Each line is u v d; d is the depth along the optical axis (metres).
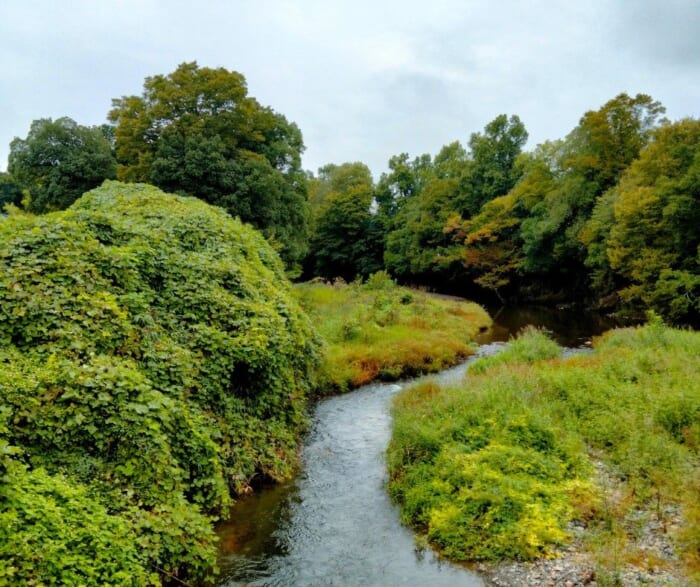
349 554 7.37
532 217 44.16
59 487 5.53
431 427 10.24
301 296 26.95
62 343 7.29
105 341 7.82
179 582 6.30
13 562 4.53
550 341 18.78
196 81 30.02
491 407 10.86
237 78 30.78
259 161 29.98
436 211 57.22
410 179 69.81
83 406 6.38
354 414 13.87
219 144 28.33
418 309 28.14
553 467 8.73
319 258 67.94
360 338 20.55
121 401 6.67
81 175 33.22
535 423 9.79
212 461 7.80
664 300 26.22
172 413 7.45
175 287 10.26
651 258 26.91
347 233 67.06
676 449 8.73
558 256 40.25
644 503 7.79
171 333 9.40
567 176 40.09
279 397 11.19
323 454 11.12
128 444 6.56
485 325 30.59
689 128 27.89
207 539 6.70
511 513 7.59
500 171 53.69
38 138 33.53
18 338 7.23
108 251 9.23
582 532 7.28
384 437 12.04
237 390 10.38
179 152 27.77
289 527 8.12
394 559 7.22
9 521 4.70
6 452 5.00
